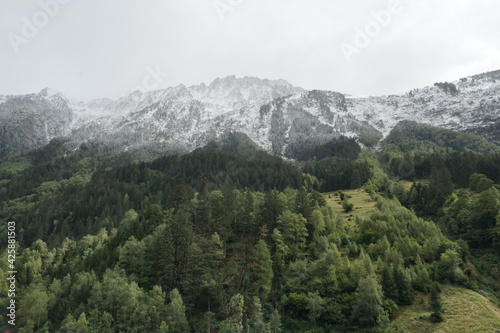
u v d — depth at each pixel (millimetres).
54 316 75750
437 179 139750
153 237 88875
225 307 69938
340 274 74000
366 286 65562
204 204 108250
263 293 71938
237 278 77875
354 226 105188
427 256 81688
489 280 77625
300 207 102750
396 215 102188
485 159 153500
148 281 78562
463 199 107062
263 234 87812
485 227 92125
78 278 83625
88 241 130250
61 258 120688
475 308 65188
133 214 145375
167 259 75750
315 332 64062
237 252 89375
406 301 69000
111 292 70188
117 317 66938
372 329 62438
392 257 79375
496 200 92750
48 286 94375
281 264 78812
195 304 74438
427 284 73062
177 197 119688
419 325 62594
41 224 174875
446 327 60906
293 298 69750
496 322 60438
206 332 65000
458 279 74500
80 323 63000
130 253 85312
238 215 100438
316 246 88250
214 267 80188
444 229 104062
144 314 64562
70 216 183250
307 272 76625
